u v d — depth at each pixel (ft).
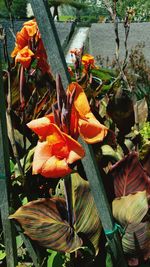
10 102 3.20
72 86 2.46
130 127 3.79
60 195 3.46
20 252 3.45
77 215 2.93
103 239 3.08
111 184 3.21
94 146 3.50
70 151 2.34
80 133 2.39
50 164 2.35
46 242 2.83
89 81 5.24
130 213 2.94
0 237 3.61
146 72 11.48
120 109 3.65
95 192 2.72
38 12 2.58
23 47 4.16
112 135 3.72
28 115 4.20
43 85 4.44
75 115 2.43
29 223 2.81
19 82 4.21
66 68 2.66
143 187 3.18
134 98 4.22
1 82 2.80
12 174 3.81
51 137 2.37
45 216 2.86
